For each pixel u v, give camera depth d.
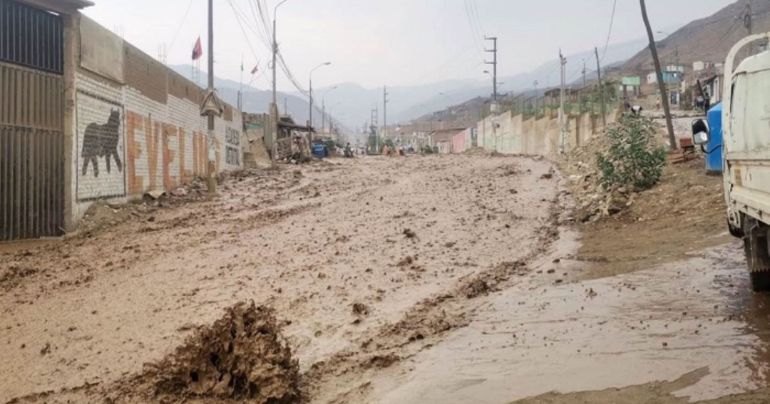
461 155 55.25
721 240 9.52
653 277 7.80
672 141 20.75
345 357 5.54
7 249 11.26
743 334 5.31
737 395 4.11
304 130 61.41
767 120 5.55
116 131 15.77
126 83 16.50
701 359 4.82
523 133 55.88
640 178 14.66
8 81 11.86
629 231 11.75
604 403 4.18
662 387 4.36
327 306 7.25
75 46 13.15
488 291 7.91
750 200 6.05
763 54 5.66
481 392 4.56
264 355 4.62
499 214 15.38
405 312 6.95
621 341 5.43
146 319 6.75
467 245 11.41
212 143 21.16
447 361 5.30
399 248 11.19
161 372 4.86
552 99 49.31
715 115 13.57
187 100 23.44
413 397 4.56
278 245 11.58
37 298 7.75
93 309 7.19
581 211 14.34
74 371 5.27
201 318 6.75
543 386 4.57
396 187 23.77
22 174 12.09
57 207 12.67
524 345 5.56
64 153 12.87
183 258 10.31
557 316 6.43
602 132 31.52
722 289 6.89
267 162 43.41
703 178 13.84
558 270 8.91
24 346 5.95
